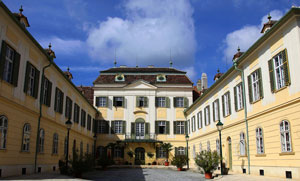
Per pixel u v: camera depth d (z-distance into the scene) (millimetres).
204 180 16953
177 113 41219
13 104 14852
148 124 40594
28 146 16953
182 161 28266
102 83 41844
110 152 39562
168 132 40531
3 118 13984
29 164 17062
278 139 15484
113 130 40406
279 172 15281
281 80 15477
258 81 17844
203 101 31594
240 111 20812
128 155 39594
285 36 14859
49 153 20703
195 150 35062
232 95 22531
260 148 17625
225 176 17984
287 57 14633
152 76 43625
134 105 41281
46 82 20359
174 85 42094
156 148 39844
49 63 20141
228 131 23234
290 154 14328
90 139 37156
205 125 30516
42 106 19281
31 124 17422
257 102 18141
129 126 40688
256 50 18125
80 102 30859
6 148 14242
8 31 14344
